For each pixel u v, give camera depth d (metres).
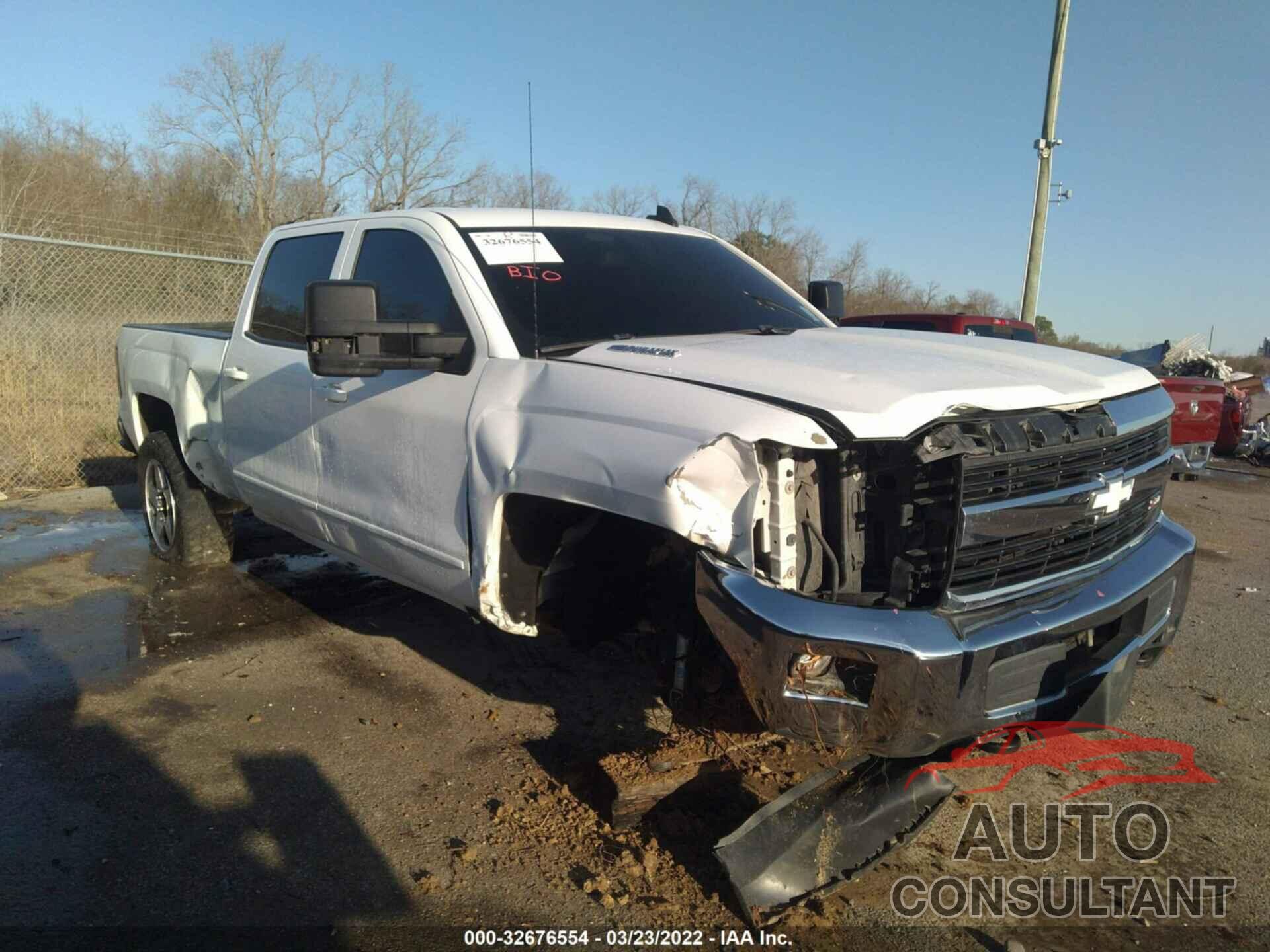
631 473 2.67
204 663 4.48
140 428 6.13
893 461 2.64
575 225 4.12
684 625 2.88
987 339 3.62
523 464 3.02
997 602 2.69
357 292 3.21
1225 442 12.48
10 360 9.32
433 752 3.69
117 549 6.36
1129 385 3.27
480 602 3.27
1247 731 4.04
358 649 4.68
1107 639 3.11
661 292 3.89
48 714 3.91
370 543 3.90
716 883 2.88
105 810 3.21
